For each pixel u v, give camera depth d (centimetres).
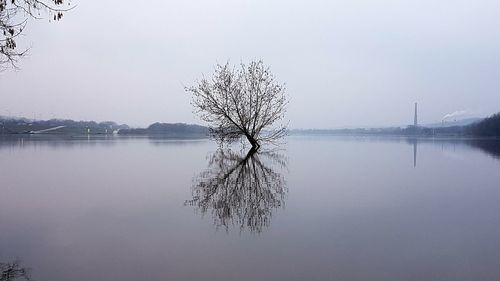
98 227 738
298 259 563
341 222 780
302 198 1048
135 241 648
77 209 902
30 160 2098
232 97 2991
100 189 1192
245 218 818
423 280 489
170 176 1517
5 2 796
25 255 576
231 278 495
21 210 888
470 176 1527
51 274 505
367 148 3906
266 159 2358
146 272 513
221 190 1186
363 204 965
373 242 643
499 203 974
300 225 757
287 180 1419
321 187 1248
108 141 4900
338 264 543
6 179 1392
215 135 3192
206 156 2512
